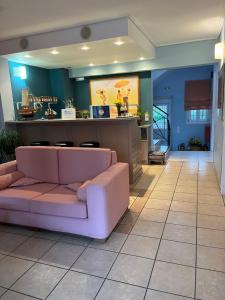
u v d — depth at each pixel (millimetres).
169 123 8789
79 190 2477
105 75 6359
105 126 4297
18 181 3115
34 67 5922
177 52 5332
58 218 2533
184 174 4660
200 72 8609
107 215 2404
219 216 2902
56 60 5277
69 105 6000
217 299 1709
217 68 5113
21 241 2562
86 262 2170
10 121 4945
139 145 4684
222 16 3756
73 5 3162
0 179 2984
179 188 3914
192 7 3369
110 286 1874
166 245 2367
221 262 2086
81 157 3043
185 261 2119
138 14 3564
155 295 1769
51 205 2504
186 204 3281
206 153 6582
